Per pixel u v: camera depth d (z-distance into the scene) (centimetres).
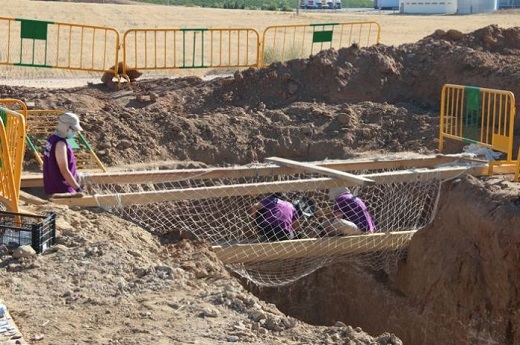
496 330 1002
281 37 3675
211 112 1557
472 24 4662
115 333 609
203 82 1673
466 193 1085
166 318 641
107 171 1214
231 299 685
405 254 1138
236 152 1438
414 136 1492
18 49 2962
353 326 1191
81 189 998
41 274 716
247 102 1606
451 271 1058
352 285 1197
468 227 1059
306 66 1664
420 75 1669
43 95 1520
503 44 1731
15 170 823
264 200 1086
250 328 632
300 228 1097
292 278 1107
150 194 989
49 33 3659
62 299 671
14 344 575
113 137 1357
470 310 1032
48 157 973
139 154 1355
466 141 1320
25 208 893
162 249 921
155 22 4522
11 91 1562
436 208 1128
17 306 651
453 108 1524
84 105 1484
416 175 1116
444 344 1058
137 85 1666
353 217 1094
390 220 1206
